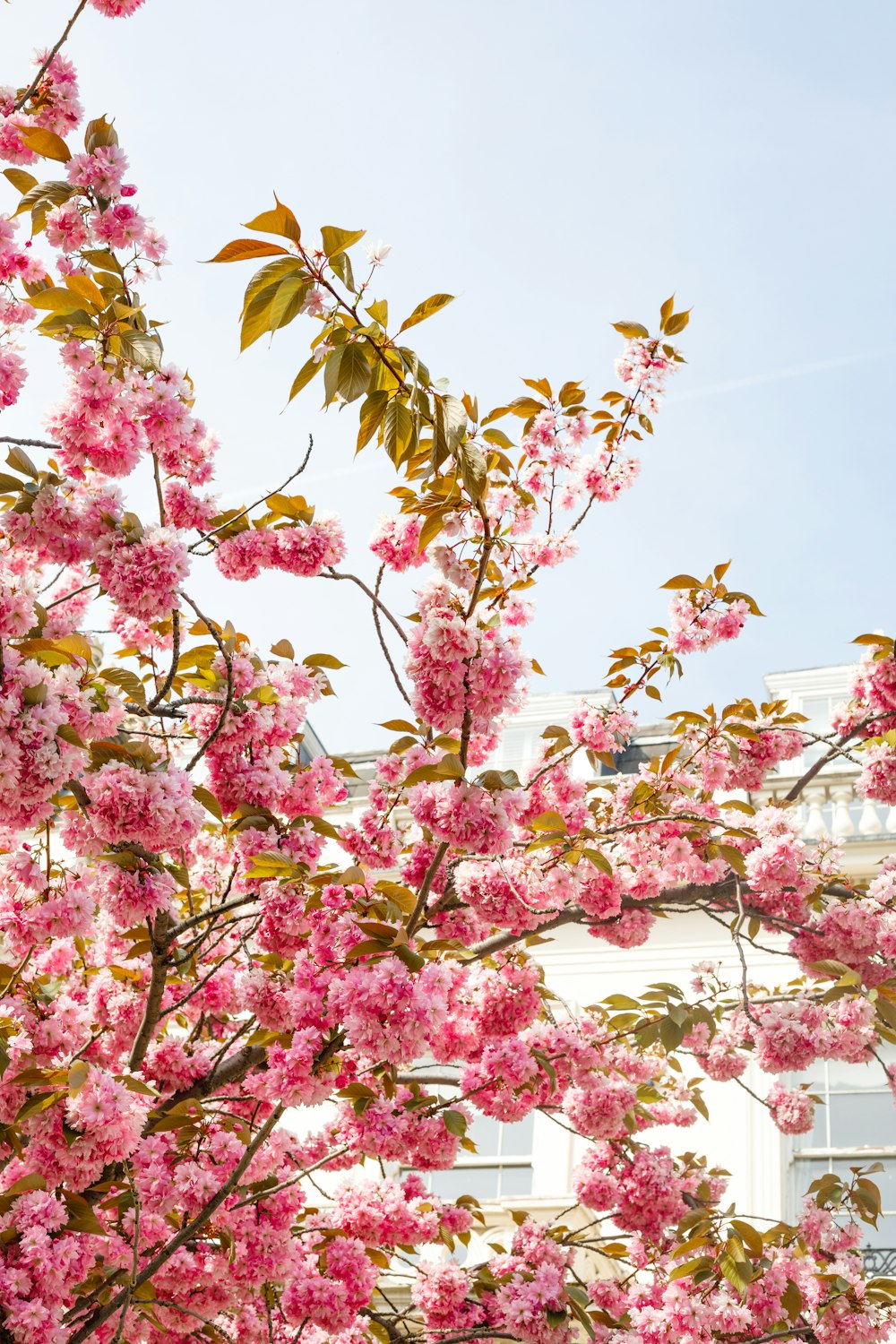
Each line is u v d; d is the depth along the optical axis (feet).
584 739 22.47
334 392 12.46
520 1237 22.57
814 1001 23.82
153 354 16.78
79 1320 17.24
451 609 14.57
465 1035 19.39
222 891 23.52
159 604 16.10
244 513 19.40
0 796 13.71
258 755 17.33
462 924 18.98
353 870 14.75
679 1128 35.94
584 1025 22.62
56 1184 15.61
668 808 22.36
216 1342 19.06
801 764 41.11
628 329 23.80
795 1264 22.03
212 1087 19.66
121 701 16.19
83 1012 17.43
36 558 18.29
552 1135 36.94
